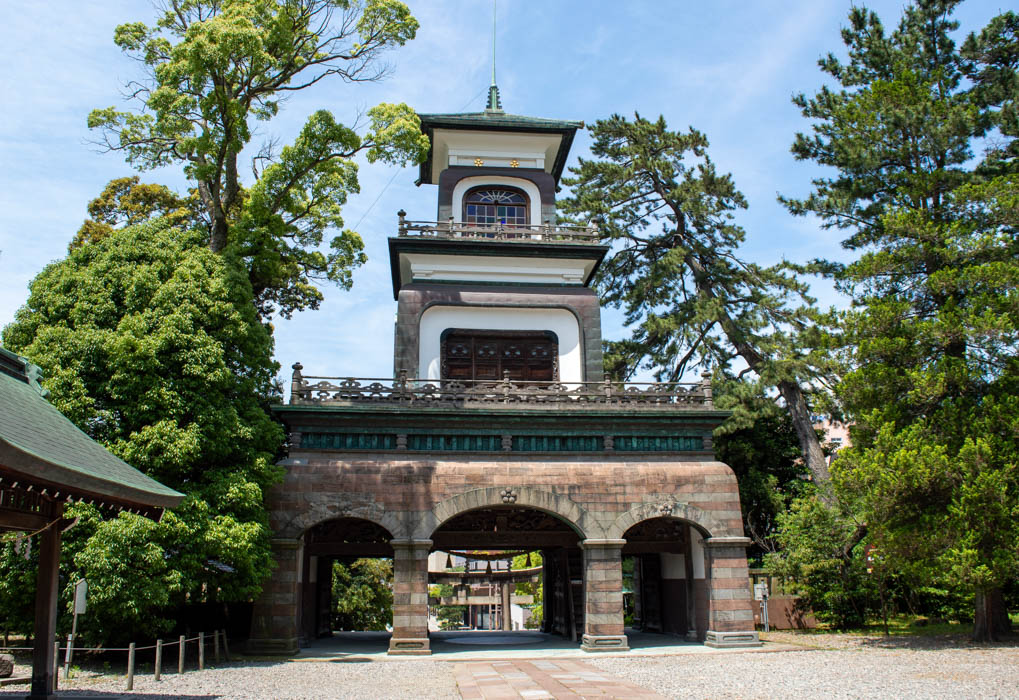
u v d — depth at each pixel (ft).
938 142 104.63
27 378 52.60
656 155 157.38
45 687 46.16
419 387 97.86
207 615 91.04
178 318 75.00
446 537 90.74
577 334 103.81
